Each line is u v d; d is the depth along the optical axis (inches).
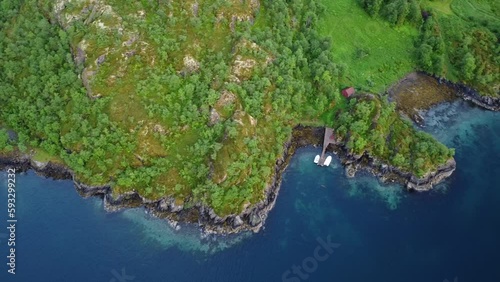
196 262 4566.9
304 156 5502.0
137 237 4690.0
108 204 4877.0
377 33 6565.0
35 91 5241.1
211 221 4800.7
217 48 5502.0
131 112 5059.1
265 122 5329.7
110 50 5236.2
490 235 4948.3
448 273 4621.1
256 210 4901.6
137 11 5438.0
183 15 5482.3
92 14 5452.8
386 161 5388.8
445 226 5000.0
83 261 4446.4
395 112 5762.8
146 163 4980.3
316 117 5703.7
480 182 5423.2
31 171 5108.3
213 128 5049.2
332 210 5064.0
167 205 4877.0
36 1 5698.8
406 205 5162.4
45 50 5467.5
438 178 5378.9
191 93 5167.3
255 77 5398.6
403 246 4795.8
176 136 5049.2
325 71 5698.8
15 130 5216.5
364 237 4847.4
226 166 4872.0
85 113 5098.4
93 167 4960.6
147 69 5196.9
